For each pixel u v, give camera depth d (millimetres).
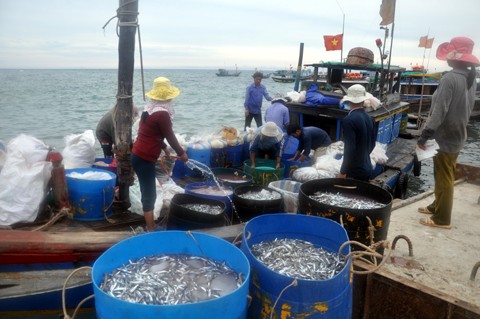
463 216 5770
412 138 13609
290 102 10359
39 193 4344
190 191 5336
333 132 10281
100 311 2340
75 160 5734
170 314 2158
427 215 5750
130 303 2152
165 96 4371
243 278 2719
